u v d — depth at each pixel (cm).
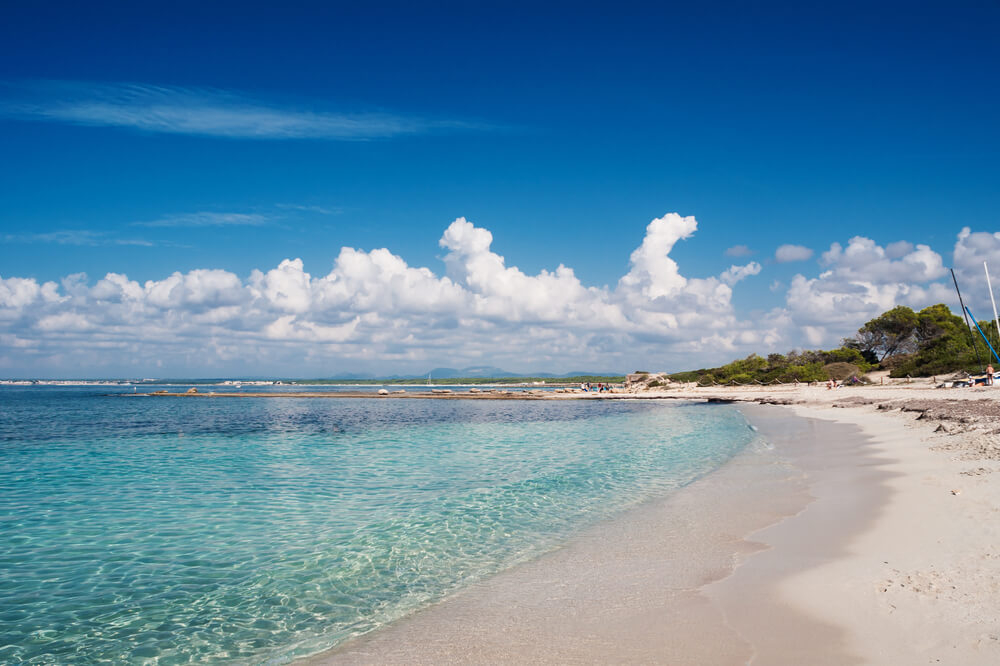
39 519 1421
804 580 812
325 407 7869
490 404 8775
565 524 1287
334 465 2312
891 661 555
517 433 3709
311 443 3212
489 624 748
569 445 2894
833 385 7156
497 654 654
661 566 947
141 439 3512
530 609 793
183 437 3634
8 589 939
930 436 2128
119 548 1166
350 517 1401
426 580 950
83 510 1519
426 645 695
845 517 1149
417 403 9212
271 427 4428
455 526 1290
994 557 788
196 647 727
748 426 3562
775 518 1211
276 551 1130
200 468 2261
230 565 1049
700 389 9638
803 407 4919
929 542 907
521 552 1088
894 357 8562
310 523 1351
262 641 738
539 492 1647
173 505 1573
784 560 918
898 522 1052
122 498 1675
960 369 6100
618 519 1304
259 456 2634
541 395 10762
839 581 790
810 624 664
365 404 8862
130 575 1004
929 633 600
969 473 1368
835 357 9519
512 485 1764
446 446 2986
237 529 1305
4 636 765
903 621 638
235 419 5394
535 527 1269
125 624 800
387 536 1220
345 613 821
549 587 883
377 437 3556
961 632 590
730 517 1251
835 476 1627
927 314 8725
